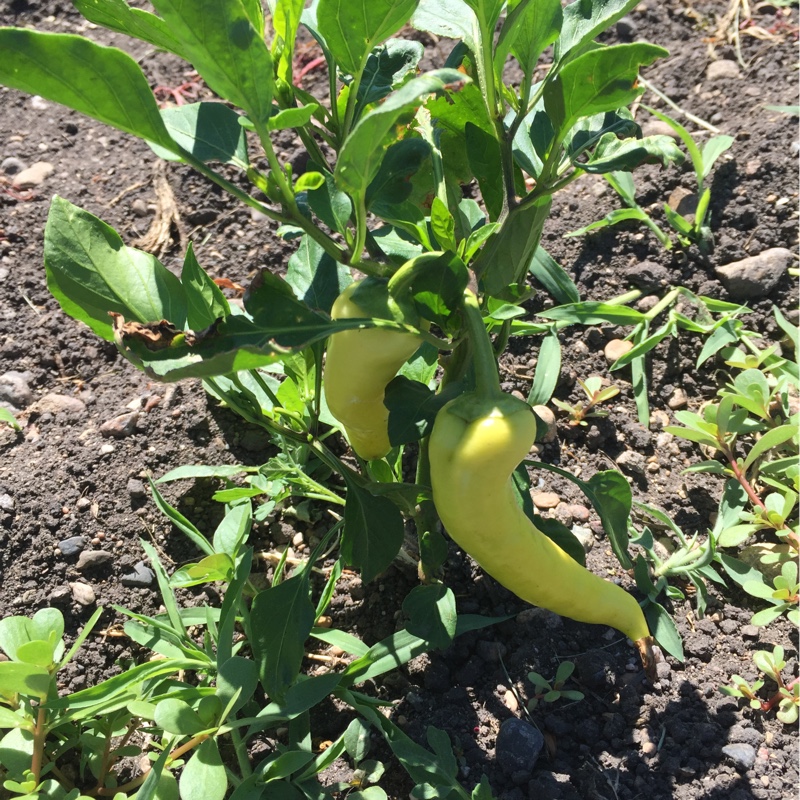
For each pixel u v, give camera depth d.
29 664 0.47
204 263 0.84
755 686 0.58
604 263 0.83
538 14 0.44
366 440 0.49
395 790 0.56
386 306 0.42
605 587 0.53
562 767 0.56
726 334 0.74
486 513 0.42
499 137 0.46
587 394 0.74
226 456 0.71
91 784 0.55
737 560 0.63
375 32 0.40
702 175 0.80
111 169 0.92
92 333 0.79
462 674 0.60
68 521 0.66
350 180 0.37
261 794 0.50
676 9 0.99
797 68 0.91
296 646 0.51
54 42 0.35
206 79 0.37
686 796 0.54
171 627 0.57
